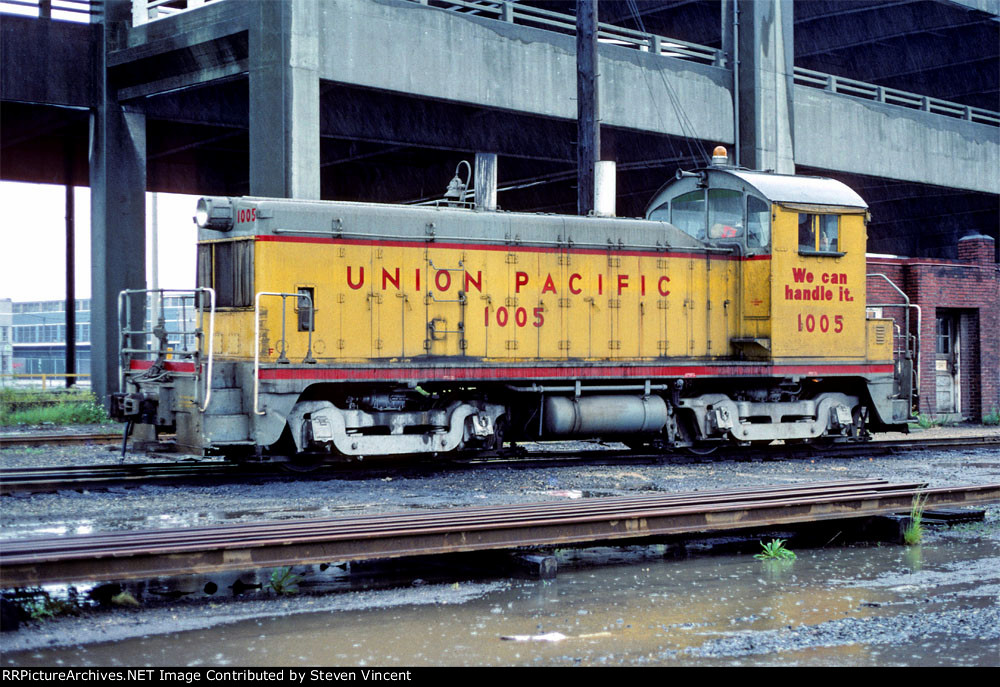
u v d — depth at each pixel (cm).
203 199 1302
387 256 1354
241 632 692
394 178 3173
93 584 820
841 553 991
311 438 1279
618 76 2420
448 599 786
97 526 952
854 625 718
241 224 1304
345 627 706
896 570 911
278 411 1248
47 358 6184
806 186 1614
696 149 2739
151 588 813
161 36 2159
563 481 1294
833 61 3969
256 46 1931
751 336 1591
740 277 1608
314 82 1912
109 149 2316
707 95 2608
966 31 3644
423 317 1378
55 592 793
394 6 2038
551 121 2664
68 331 3045
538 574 848
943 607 776
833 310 1622
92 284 2384
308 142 1905
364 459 1447
